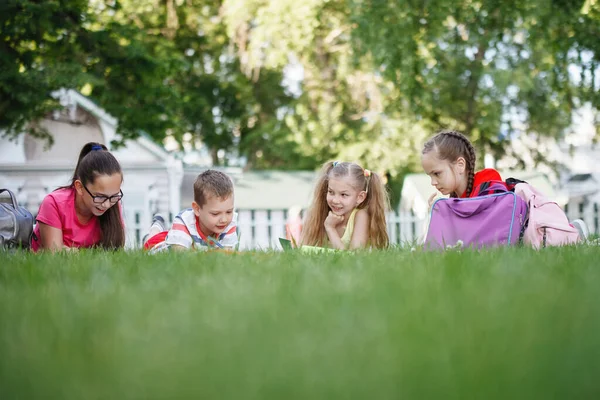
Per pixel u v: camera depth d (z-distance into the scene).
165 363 1.35
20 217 5.48
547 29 13.53
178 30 26.59
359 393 1.16
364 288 2.29
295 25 19.45
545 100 20.69
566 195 21.77
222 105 29.41
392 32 15.13
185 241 5.55
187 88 27.91
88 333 1.66
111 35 14.77
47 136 14.20
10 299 2.28
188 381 1.23
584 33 13.41
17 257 4.06
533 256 3.51
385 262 3.32
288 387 1.18
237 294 2.20
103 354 1.44
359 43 17.56
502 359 1.35
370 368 1.29
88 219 5.88
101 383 1.24
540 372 1.26
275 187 20.59
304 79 25.05
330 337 1.56
